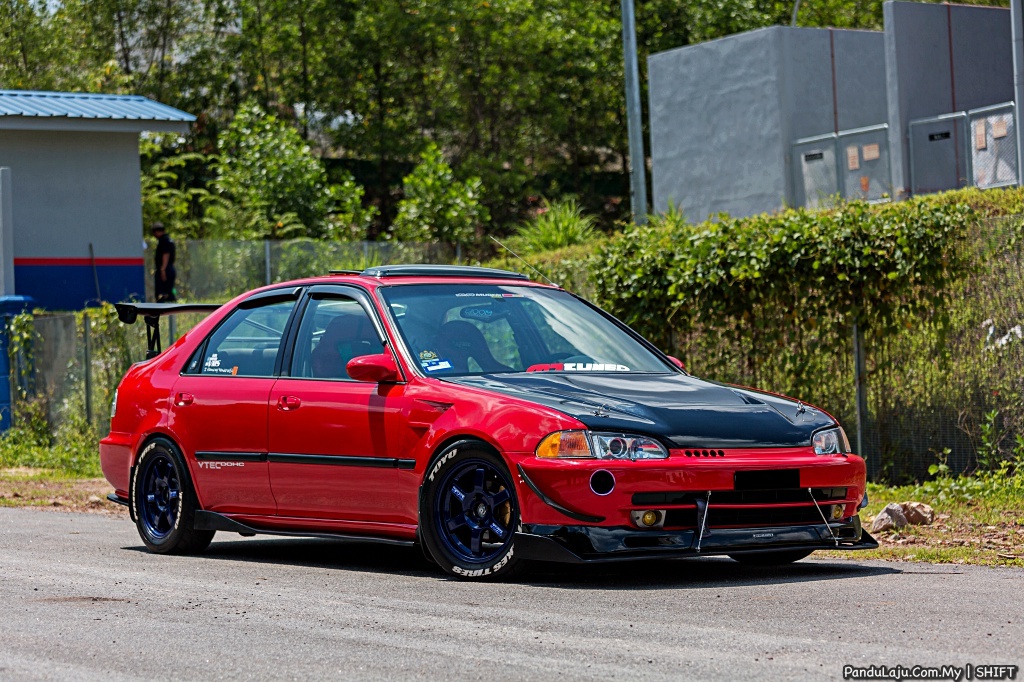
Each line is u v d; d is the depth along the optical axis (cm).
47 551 825
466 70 4500
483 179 4375
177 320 1608
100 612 586
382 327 741
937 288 1087
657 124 2877
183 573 717
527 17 4525
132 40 4788
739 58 2670
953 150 2241
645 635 511
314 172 3669
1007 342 1051
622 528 628
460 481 676
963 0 3628
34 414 1653
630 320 1297
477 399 673
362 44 4656
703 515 639
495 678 445
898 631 514
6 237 2045
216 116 4866
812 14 4875
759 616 550
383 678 450
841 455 690
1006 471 1055
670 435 645
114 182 2681
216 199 3644
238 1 4803
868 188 2420
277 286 827
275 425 766
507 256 1888
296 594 630
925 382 1104
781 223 1182
